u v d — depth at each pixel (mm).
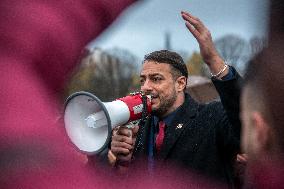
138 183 1357
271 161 726
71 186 874
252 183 757
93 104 1721
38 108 880
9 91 864
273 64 667
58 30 944
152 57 2238
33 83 896
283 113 677
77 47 988
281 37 658
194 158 2037
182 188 1515
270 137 715
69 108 1618
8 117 854
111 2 1059
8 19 903
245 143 751
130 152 2055
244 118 735
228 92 1729
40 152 866
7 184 831
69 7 972
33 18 917
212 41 1659
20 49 895
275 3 656
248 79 718
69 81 1000
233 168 1922
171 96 2215
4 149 846
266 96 688
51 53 932
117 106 1833
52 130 897
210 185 1912
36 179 845
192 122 2125
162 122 2229
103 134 1758
